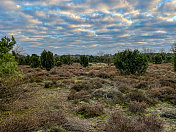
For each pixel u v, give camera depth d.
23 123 3.45
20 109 5.02
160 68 21.20
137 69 13.55
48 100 6.23
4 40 6.17
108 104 5.65
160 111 4.87
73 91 7.65
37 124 3.59
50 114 4.14
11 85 5.73
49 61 18.34
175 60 11.50
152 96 6.45
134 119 3.93
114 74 13.92
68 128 3.49
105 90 7.00
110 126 3.42
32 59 22.25
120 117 3.90
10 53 6.19
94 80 10.41
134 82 9.66
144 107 5.11
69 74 14.49
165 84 8.41
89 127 3.70
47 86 8.91
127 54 13.99
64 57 34.81
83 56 27.91
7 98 5.62
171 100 5.87
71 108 5.25
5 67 5.52
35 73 14.55
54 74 15.06
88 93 7.20
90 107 4.90
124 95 6.60
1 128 3.17
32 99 6.33
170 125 3.79
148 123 3.54
